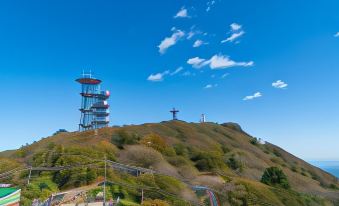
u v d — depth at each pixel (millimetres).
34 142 90250
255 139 136750
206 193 61125
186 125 127812
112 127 108938
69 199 49781
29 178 56906
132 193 55031
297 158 133625
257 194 64500
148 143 84938
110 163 65625
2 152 85688
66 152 69312
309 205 71062
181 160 79688
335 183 114125
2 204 37250
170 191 57938
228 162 91188
